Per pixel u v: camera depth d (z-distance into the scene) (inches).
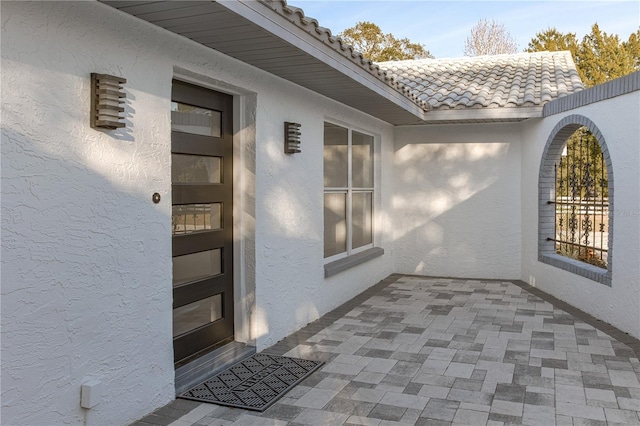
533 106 339.0
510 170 388.2
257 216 216.4
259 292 218.7
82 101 133.1
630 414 158.9
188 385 177.9
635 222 237.0
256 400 168.1
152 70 157.2
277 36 165.0
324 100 277.7
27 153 119.3
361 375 192.5
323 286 285.0
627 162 242.7
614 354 216.5
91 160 136.2
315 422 154.1
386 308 301.0
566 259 323.0
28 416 121.3
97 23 136.9
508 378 189.3
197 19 149.1
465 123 393.1
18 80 116.9
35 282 122.0
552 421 154.3
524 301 318.3
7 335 116.0
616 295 255.1
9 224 115.7
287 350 221.8
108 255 142.2
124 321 148.3
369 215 379.9
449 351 221.0
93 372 138.6
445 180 402.0
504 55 494.0
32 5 119.5
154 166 158.4
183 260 189.8
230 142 213.9
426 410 162.2
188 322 192.9
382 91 273.1
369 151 377.4
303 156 256.8
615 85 249.9
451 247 402.6
